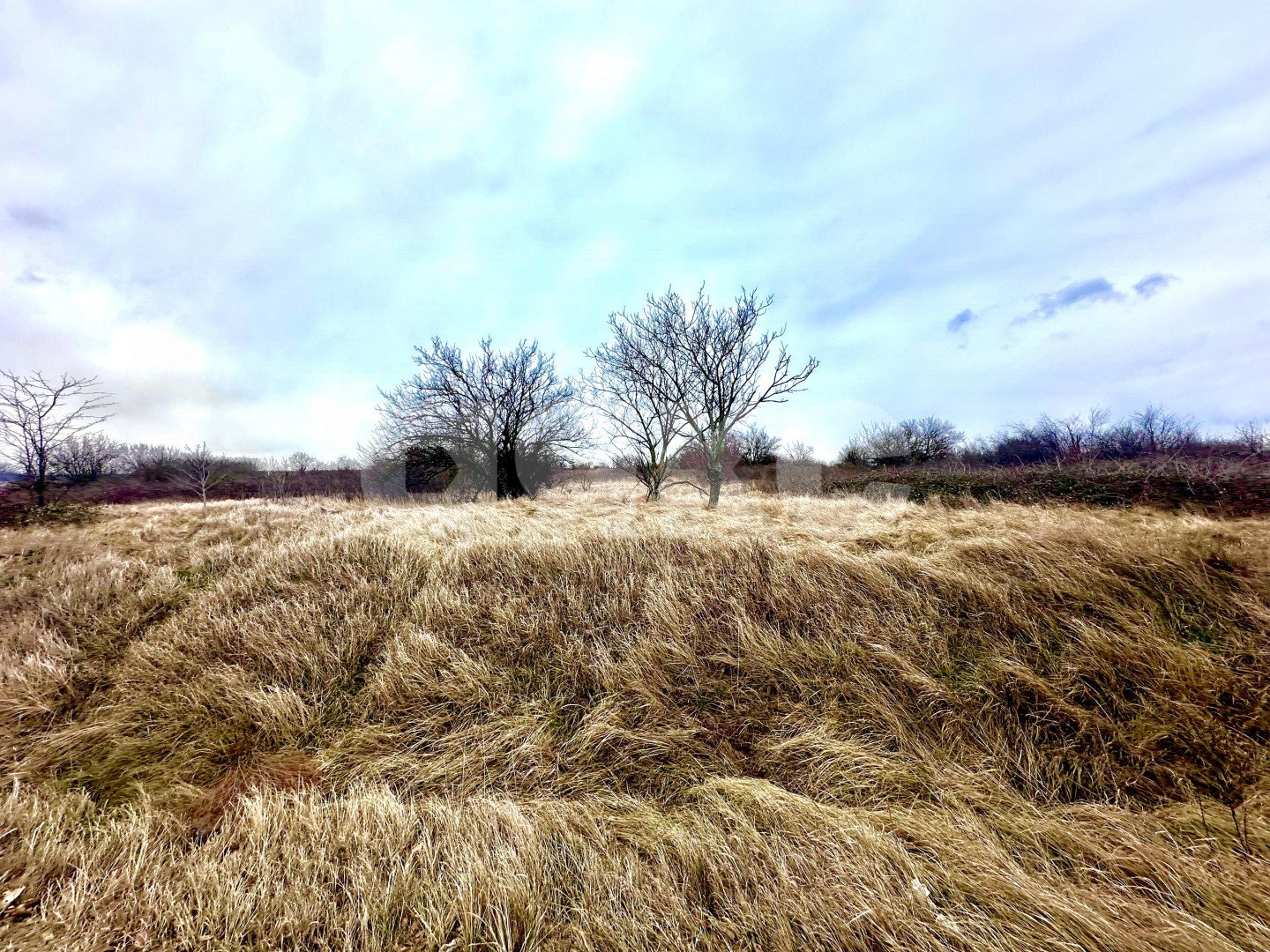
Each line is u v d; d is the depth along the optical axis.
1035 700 2.93
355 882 1.89
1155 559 3.75
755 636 3.63
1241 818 2.11
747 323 10.34
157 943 1.69
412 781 2.71
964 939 1.67
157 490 17.59
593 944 1.71
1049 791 2.47
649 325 11.09
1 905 1.80
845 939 1.69
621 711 3.13
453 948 1.69
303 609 4.16
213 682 3.41
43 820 2.26
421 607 4.17
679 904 1.84
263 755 2.89
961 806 2.35
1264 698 2.68
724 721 3.06
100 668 3.70
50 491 12.71
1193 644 3.09
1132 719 2.72
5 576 5.29
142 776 2.74
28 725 3.11
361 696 3.34
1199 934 1.66
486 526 6.81
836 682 3.21
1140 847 2.02
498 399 15.05
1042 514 6.25
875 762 2.66
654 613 3.94
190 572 5.38
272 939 1.70
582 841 2.17
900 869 1.99
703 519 7.57
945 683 3.09
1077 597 3.56
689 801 2.52
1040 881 1.90
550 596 4.27
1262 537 4.21
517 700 3.29
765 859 2.04
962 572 3.92
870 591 3.97
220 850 2.11
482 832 2.20
